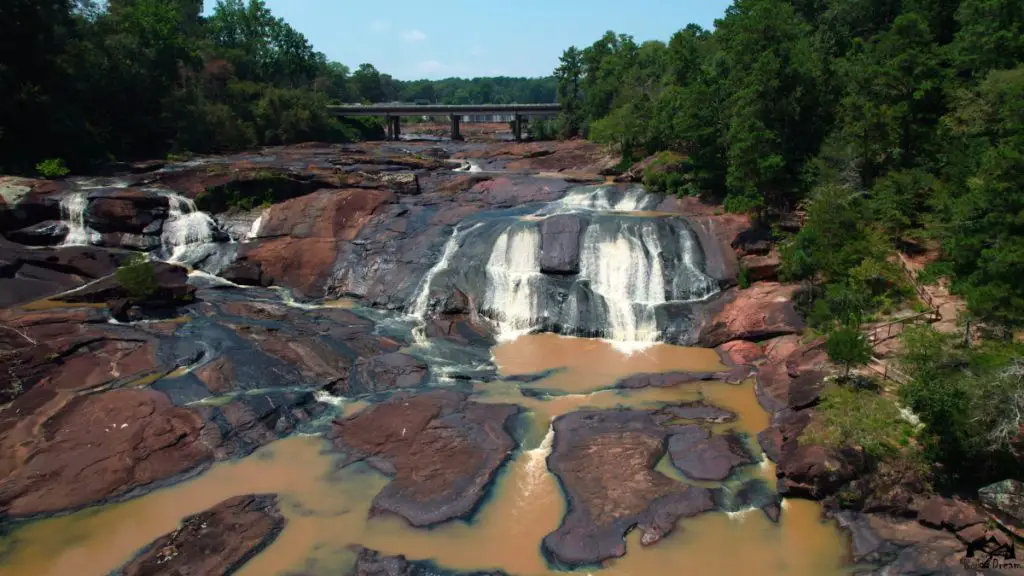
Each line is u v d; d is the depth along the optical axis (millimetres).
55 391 28531
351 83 195500
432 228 47156
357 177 56094
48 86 61312
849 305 33125
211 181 52344
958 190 36594
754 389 31188
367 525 21766
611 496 22828
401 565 19750
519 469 24859
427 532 21406
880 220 38562
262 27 132750
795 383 28781
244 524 21500
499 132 153125
